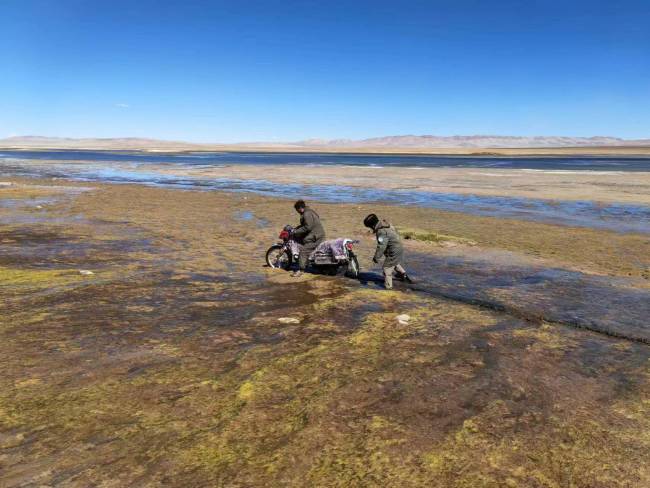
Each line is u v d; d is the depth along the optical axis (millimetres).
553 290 9281
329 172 53719
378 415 4406
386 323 7090
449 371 5441
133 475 3457
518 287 9492
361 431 4121
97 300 7820
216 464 3611
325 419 4301
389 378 5199
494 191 31953
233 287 8969
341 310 7699
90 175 47000
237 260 11422
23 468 3506
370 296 8594
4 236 13977
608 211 22297
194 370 5273
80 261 10875
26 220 17297
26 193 27359
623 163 84438
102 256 11492
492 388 5043
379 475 3518
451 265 11453
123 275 9586
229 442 3910
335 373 5293
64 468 3516
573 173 51375
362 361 5648
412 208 23094
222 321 6984
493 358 5879
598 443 4039
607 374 5527
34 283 8727
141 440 3902
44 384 4824
